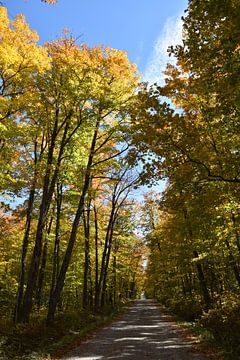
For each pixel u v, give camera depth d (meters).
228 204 12.23
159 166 10.27
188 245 18.52
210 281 25.28
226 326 11.16
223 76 7.98
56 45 14.83
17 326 12.61
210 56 7.72
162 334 15.02
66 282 30.59
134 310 35.38
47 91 13.67
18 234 26.34
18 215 19.45
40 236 14.77
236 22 6.65
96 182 24.30
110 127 15.98
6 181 13.84
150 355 10.08
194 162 9.85
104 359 9.63
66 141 14.85
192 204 10.96
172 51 8.96
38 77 13.31
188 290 29.28
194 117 10.72
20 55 12.62
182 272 26.08
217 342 10.55
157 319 23.42
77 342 12.72
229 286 23.55
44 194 15.00
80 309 21.91
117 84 15.09
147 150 10.38
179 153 10.07
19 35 12.79
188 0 7.70
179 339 13.13
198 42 8.34
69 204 23.05
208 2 7.07
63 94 13.60
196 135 9.80
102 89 13.84
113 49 15.39
